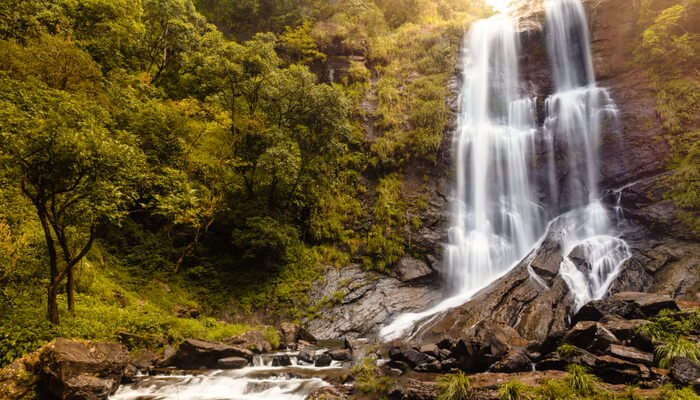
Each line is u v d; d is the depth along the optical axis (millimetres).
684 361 7520
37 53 14547
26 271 10906
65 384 7801
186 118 18891
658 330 9359
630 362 8445
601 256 17625
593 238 19016
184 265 18422
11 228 11438
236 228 19078
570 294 15836
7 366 7984
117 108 17062
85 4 21656
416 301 18781
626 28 25125
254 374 10516
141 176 11047
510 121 26391
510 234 22391
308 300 18359
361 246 21594
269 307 17781
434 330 14773
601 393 7355
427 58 30734
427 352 11352
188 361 11312
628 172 20500
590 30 26531
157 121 17062
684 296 14336
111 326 11453
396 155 24875
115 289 14414
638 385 7688
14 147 7941
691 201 17219
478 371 10297
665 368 8078
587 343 9734
